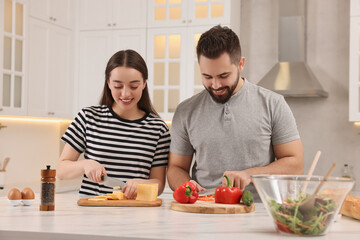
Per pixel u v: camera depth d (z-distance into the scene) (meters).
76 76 4.05
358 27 3.52
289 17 3.82
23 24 3.49
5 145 3.73
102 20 4.00
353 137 3.80
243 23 4.11
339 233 1.27
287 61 3.83
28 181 3.95
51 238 1.24
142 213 1.60
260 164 1.96
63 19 3.92
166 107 3.83
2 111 3.29
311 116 3.89
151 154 2.14
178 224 1.38
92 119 2.14
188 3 3.79
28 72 3.55
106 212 1.62
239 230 1.29
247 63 4.08
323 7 3.89
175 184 1.99
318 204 1.19
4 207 1.73
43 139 4.17
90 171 1.87
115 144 2.11
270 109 1.95
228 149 1.96
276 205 1.22
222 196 1.72
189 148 2.09
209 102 2.01
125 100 2.00
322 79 3.88
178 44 3.83
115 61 1.98
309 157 3.88
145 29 3.89
